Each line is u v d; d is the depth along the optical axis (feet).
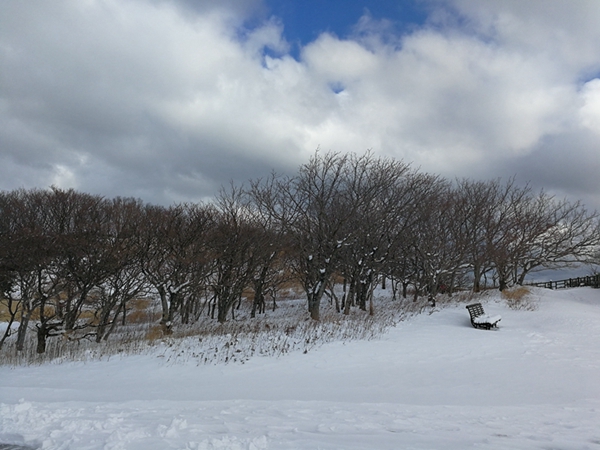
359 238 82.89
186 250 80.48
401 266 110.83
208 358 47.44
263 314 111.24
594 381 35.63
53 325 62.28
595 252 120.67
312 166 83.76
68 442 17.57
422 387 35.04
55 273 64.34
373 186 84.64
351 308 98.68
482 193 110.83
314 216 83.51
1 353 60.49
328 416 23.62
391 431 20.54
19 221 77.15
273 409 25.43
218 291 91.86
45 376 41.47
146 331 80.12
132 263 72.02
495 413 25.18
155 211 84.23
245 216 91.97
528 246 109.19
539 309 86.02
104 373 42.32
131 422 20.29
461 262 102.68
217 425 20.45
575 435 20.29
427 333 60.13
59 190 82.79
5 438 18.54
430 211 93.30
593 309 93.50
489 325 63.36
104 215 81.00
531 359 44.65
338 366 43.62
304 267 90.94
